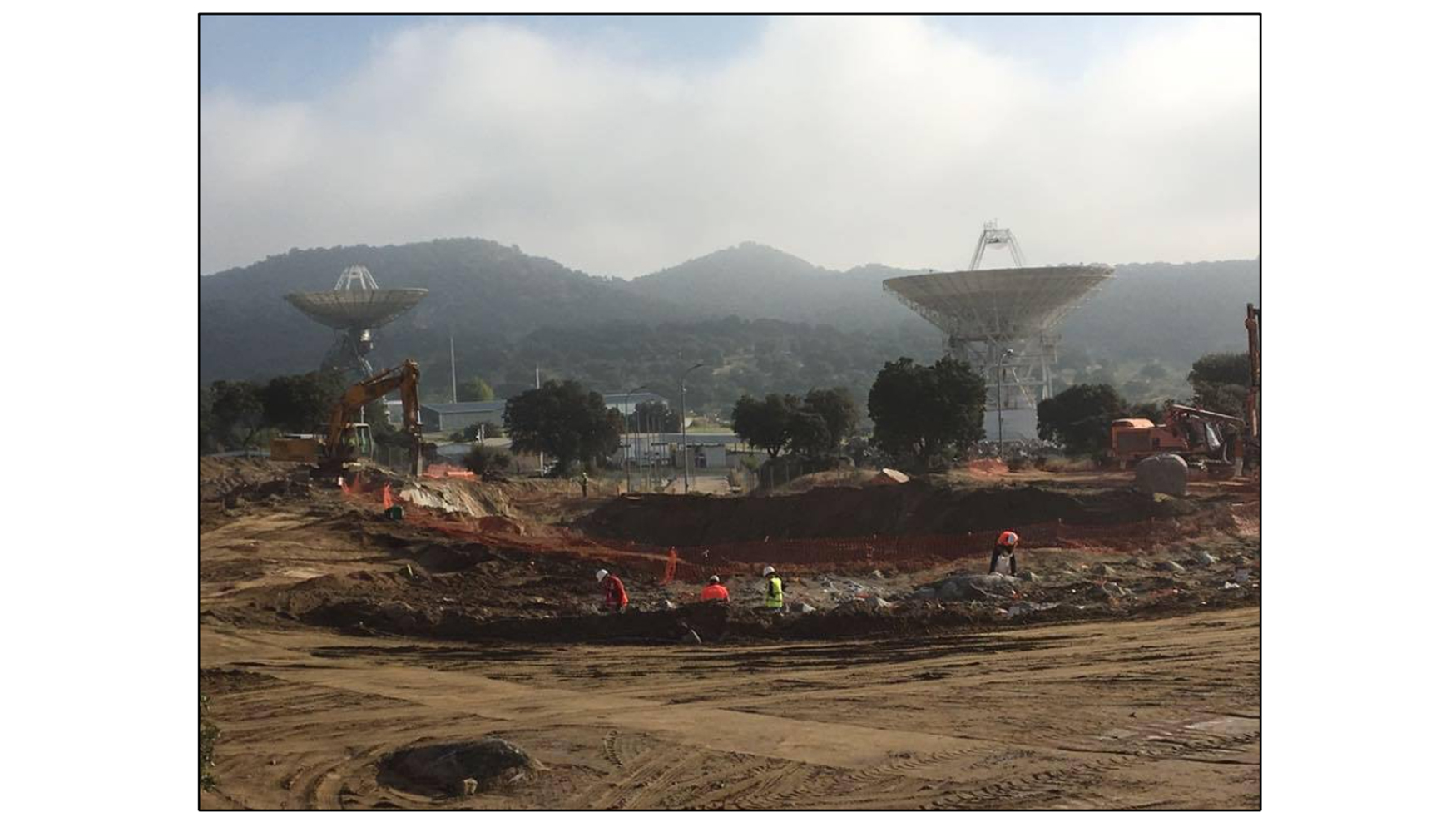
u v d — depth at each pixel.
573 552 36.72
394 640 24.05
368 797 13.68
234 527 42.03
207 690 19.27
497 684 19.61
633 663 21.27
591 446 113.75
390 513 44.72
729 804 13.16
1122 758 14.54
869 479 69.81
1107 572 31.44
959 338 111.31
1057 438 104.31
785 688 18.81
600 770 14.40
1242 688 17.78
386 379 57.84
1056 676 19.03
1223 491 47.31
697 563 35.78
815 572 34.38
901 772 14.15
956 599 27.94
